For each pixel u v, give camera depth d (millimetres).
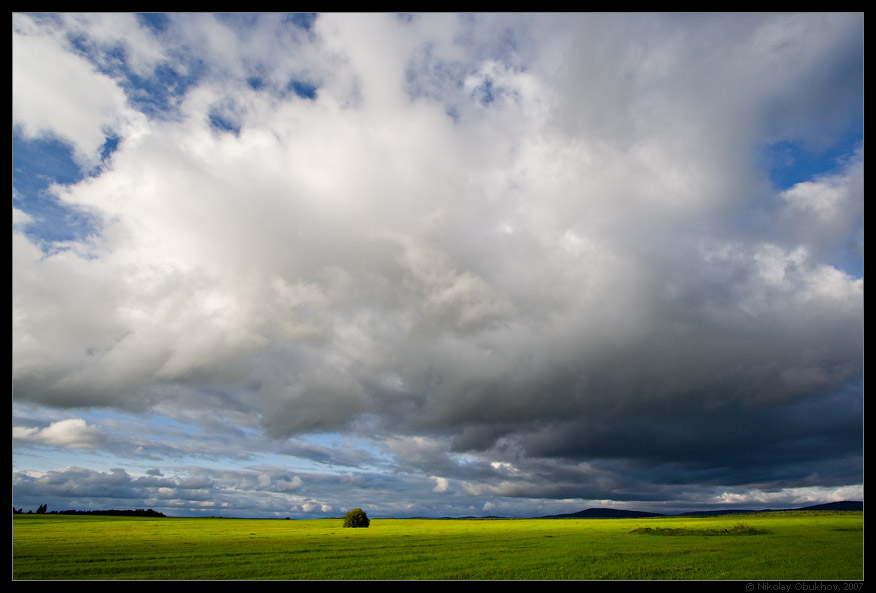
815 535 60750
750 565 38750
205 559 45031
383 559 45094
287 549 53031
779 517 113938
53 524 94562
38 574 37281
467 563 42094
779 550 46938
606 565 39844
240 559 45219
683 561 41188
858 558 41281
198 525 103188
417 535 73438
